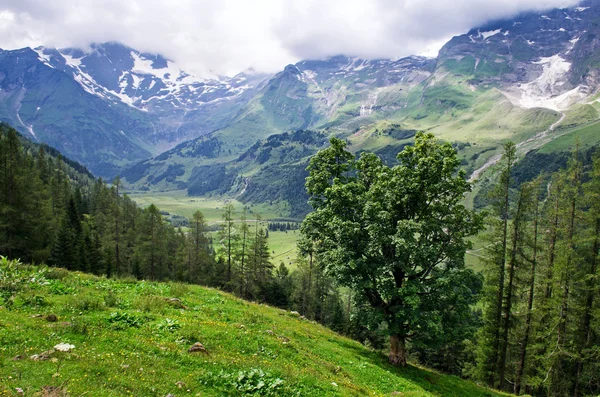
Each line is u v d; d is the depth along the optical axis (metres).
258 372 14.36
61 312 16.97
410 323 29.34
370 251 29.97
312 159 37.09
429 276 32.38
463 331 29.72
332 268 31.08
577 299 37.94
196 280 84.50
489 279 37.91
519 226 36.62
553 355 36.06
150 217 81.44
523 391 47.97
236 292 79.88
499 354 40.38
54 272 26.17
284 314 37.69
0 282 18.34
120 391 10.51
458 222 30.77
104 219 95.56
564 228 37.03
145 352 14.09
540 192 35.81
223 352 16.20
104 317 17.19
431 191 29.89
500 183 36.91
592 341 38.25
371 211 29.78
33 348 11.92
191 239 88.25
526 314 38.41
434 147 31.48
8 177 54.19
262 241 81.31
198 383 12.61
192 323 19.08
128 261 80.06
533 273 37.44
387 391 21.66
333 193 31.84
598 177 35.44
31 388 9.30
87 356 12.27
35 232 58.12
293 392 14.02
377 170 34.78
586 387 41.03
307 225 35.47
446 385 28.41
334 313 75.31
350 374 21.89
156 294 25.84
